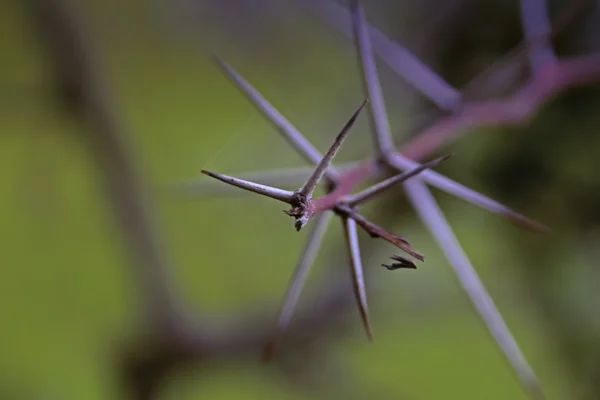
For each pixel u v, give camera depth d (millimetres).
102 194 625
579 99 517
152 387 612
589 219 549
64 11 597
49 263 710
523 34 533
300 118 645
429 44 597
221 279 691
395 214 564
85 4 689
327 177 394
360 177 390
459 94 478
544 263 570
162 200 659
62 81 603
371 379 651
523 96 469
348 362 652
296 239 710
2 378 654
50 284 706
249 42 704
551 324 574
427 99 555
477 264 617
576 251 557
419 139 443
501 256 604
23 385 655
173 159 687
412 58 487
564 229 557
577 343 562
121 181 606
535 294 583
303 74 673
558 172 542
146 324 606
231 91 724
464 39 582
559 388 613
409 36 610
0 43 694
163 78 728
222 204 703
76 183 705
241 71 695
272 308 631
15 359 671
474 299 421
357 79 652
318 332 615
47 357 676
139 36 722
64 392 657
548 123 526
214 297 683
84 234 717
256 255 706
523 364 419
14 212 700
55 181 696
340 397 622
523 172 548
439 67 591
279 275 693
